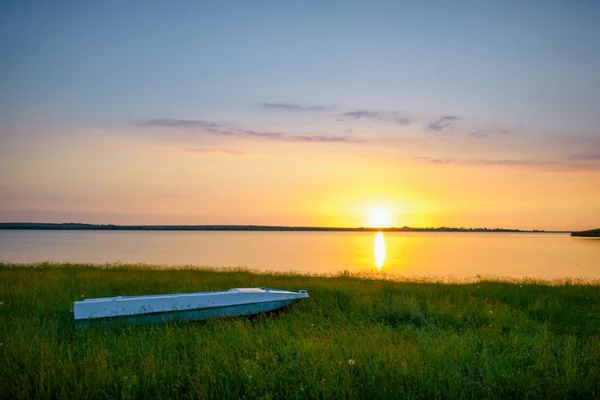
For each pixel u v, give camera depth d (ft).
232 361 19.21
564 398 16.21
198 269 67.97
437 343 22.56
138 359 19.83
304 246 273.33
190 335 24.32
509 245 306.76
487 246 289.74
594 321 29.96
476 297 39.45
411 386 17.29
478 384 17.24
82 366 18.51
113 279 47.44
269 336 23.76
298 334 24.64
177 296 29.09
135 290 40.29
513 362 20.31
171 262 129.90
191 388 16.89
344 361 19.24
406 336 25.30
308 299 35.35
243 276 55.01
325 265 127.03
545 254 190.29
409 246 289.12
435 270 110.11
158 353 20.45
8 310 30.63
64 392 16.26
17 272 53.62
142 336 23.40
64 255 162.09
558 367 19.27
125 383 16.71
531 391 16.58
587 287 47.11
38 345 20.85
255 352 20.54
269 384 16.96
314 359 19.19
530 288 45.37
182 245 272.10
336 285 45.34
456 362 19.60
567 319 30.55
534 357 20.95
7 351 19.84
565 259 156.66
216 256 165.27
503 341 23.71
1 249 207.00
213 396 16.48
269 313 30.99
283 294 31.68
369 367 18.65
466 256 177.99
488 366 18.86
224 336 23.44
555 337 25.43
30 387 16.61
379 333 24.76
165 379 17.40
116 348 21.43
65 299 34.68
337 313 31.96
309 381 16.89
